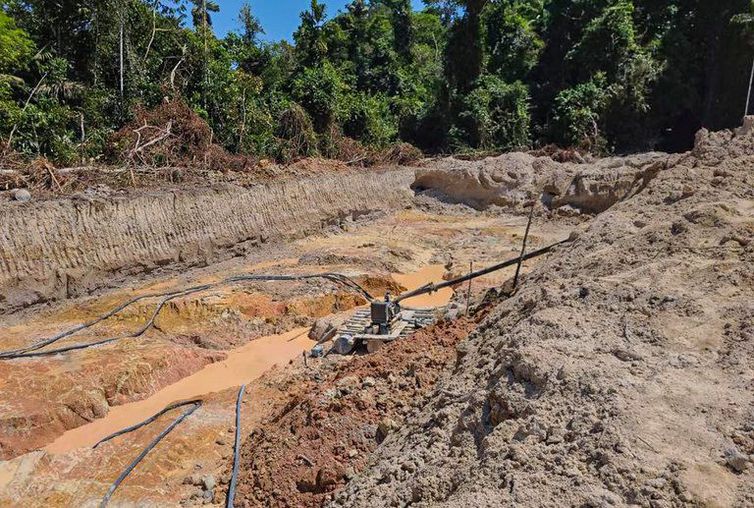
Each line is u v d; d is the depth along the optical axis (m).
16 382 8.62
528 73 34.78
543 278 7.64
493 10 35.47
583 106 28.58
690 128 30.31
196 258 15.23
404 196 24.39
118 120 18.56
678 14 31.44
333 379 7.63
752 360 4.23
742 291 5.29
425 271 16.16
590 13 32.38
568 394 4.16
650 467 3.36
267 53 29.25
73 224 12.62
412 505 4.07
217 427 7.85
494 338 6.11
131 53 19.55
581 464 3.55
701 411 3.79
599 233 8.09
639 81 28.16
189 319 11.70
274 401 8.42
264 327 11.77
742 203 7.48
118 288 13.31
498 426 4.23
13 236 11.58
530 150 27.77
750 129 10.30
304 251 17.25
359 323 10.70
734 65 27.48
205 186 16.19
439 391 5.71
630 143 29.03
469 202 24.47
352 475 5.43
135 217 13.90
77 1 18.41
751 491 3.13
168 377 9.70
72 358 9.60
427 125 32.38
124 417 8.50
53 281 12.13
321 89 26.88
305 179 19.67
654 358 4.48
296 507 5.43
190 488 6.47
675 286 5.60
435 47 42.59
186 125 18.47
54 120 15.73
